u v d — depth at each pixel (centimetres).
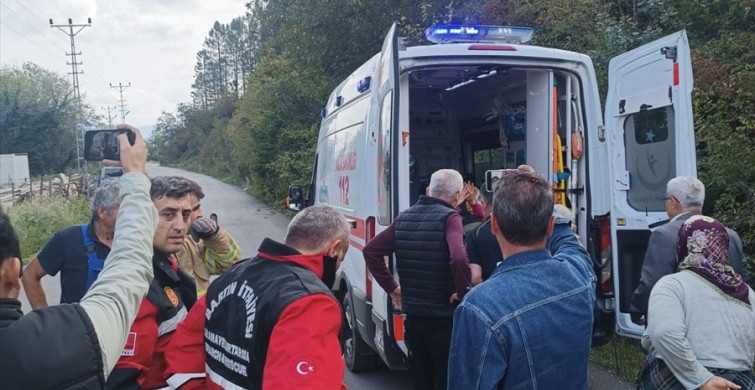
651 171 450
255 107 2609
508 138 589
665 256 349
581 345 199
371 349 525
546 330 192
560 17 806
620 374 503
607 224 443
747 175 552
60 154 4969
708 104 602
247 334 184
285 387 166
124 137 193
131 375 206
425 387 377
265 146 2438
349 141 534
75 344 143
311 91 1916
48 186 2903
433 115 689
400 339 395
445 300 354
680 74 409
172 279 235
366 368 535
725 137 567
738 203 565
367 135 456
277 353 172
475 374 189
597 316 441
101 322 152
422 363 376
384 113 406
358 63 1483
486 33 442
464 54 414
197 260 340
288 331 175
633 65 460
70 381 141
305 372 168
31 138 4806
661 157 439
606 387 478
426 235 356
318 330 177
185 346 212
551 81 443
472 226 427
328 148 643
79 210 2084
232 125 4234
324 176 658
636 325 450
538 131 457
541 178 209
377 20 1391
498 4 942
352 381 520
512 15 891
